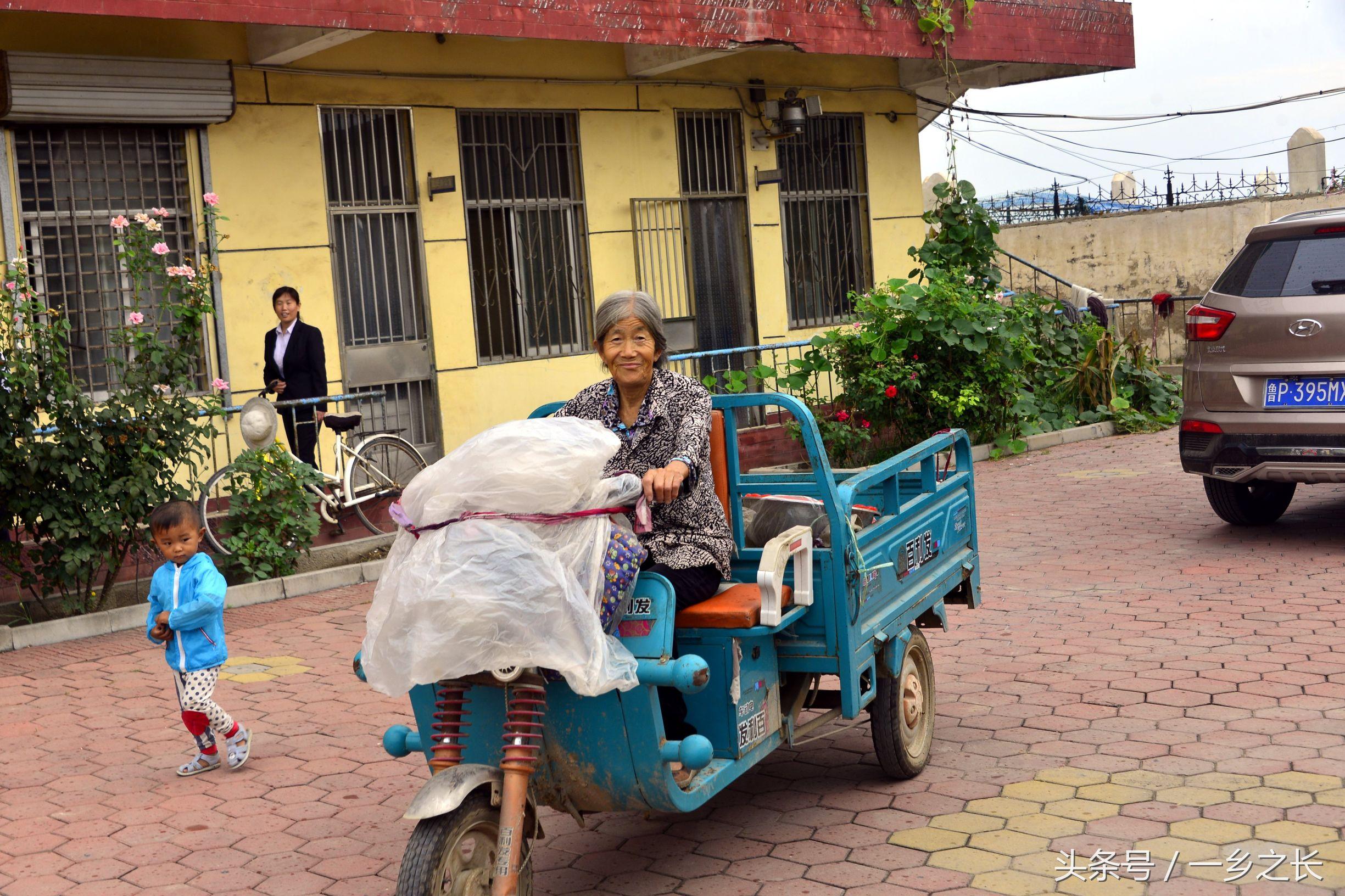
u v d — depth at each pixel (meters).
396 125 11.25
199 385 10.14
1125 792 4.53
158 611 5.20
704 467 3.95
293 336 9.98
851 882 3.97
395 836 4.57
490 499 3.29
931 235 14.34
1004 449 12.83
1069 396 14.26
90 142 9.59
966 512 5.63
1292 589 7.11
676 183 13.27
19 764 5.49
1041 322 14.48
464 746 3.67
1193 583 7.41
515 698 3.41
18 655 7.32
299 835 4.62
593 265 12.62
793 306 14.51
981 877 3.94
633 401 4.10
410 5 9.98
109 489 7.74
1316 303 7.55
